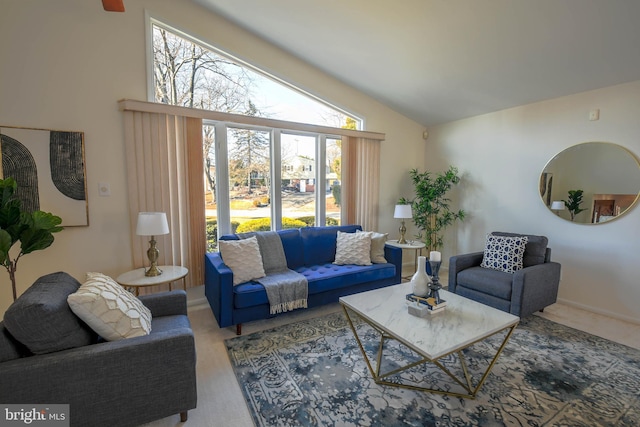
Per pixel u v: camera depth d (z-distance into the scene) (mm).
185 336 1550
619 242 2910
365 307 2090
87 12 2551
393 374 2041
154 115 2799
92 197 2643
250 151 3512
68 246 2584
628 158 2822
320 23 2932
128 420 1452
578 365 2148
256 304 2605
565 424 1610
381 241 3543
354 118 4309
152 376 1482
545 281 2879
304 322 2842
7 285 2416
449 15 2479
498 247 3221
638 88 2748
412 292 2182
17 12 2322
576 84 3002
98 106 2623
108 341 1558
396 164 4660
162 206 2891
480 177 4105
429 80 3537
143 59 2795
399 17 2617
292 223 3896
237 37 3287
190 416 1665
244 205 3514
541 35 2477
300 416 1669
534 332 2641
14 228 1961
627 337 2561
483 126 4051
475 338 1677
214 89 3607
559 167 3299
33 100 2400
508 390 1881
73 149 2539
